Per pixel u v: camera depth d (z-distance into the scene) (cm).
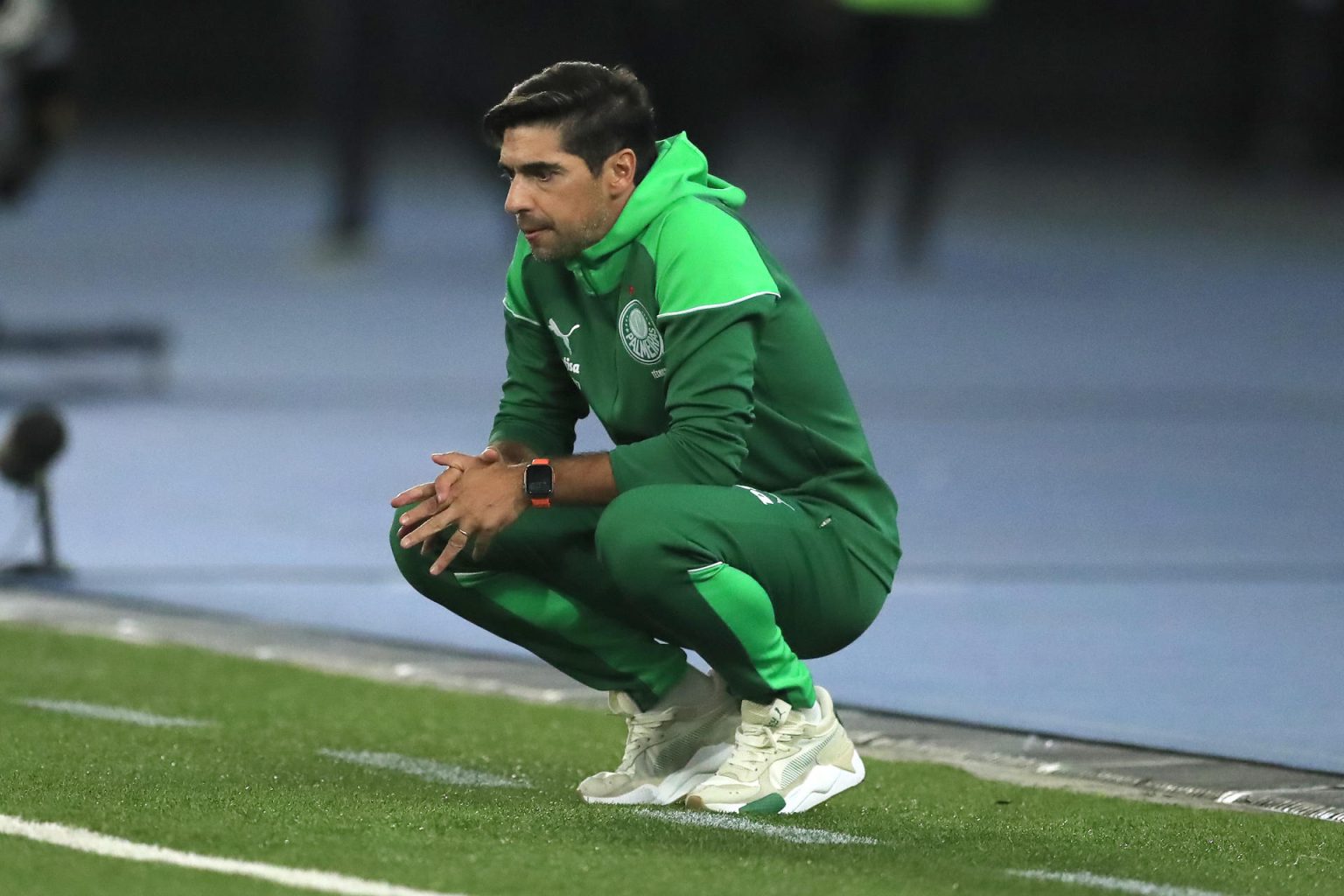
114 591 2239
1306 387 4369
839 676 1905
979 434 3628
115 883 1105
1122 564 2502
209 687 1794
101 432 3459
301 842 1199
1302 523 2819
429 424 3625
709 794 1355
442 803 1340
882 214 8606
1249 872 1251
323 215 8319
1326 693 1869
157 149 11550
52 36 3325
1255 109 11112
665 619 1311
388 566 2419
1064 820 1398
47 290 5738
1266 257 7450
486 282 6266
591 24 5747
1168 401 4109
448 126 6253
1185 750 1628
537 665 1917
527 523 1355
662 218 1316
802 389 1358
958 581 2383
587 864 1172
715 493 1307
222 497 2856
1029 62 12356
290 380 4184
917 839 1312
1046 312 5716
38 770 1398
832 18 6025
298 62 12838
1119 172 11150
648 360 1341
